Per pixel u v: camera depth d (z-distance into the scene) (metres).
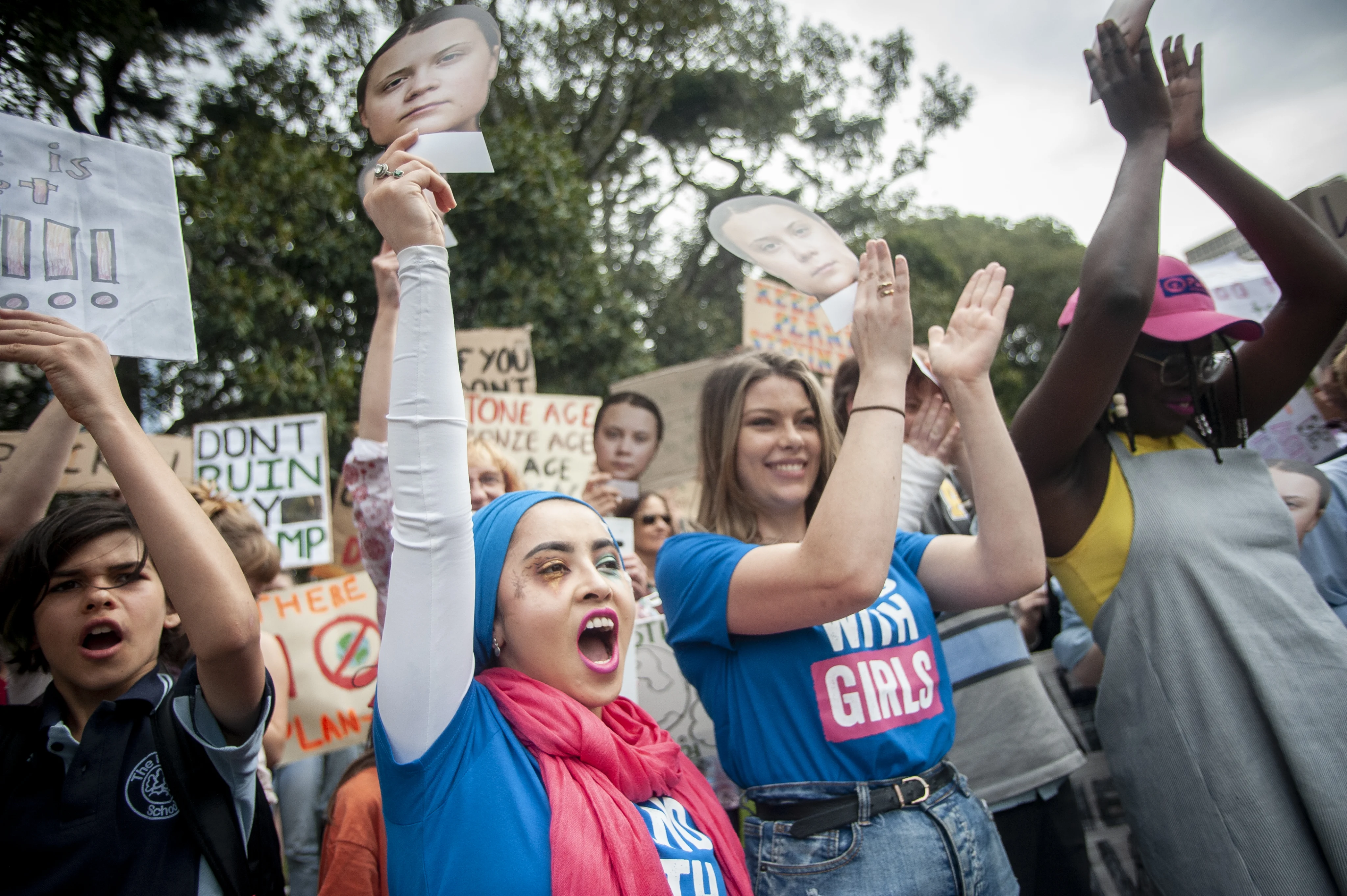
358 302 7.08
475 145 1.60
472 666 1.29
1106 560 2.06
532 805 1.23
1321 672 1.83
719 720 1.79
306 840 3.28
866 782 1.64
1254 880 1.77
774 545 1.82
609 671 1.42
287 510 3.78
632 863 1.21
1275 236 2.21
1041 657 2.90
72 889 1.36
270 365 6.30
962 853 1.61
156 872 1.40
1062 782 2.38
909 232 15.17
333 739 3.04
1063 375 1.97
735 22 12.12
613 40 9.70
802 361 2.09
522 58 9.42
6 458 2.37
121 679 1.58
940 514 2.78
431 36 1.67
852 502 1.54
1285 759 1.81
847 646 1.74
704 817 1.45
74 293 1.56
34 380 5.58
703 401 2.12
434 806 1.21
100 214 1.61
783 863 1.60
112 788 1.43
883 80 13.55
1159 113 2.07
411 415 1.27
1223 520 1.98
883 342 1.70
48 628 1.56
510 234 7.48
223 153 6.79
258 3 6.96
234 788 1.49
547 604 1.39
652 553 4.15
